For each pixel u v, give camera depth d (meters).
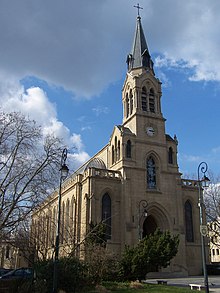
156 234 42.84
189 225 66.00
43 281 30.30
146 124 67.44
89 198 58.47
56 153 37.78
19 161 36.28
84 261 35.38
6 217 33.59
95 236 45.19
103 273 37.22
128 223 58.66
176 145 69.25
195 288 34.53
